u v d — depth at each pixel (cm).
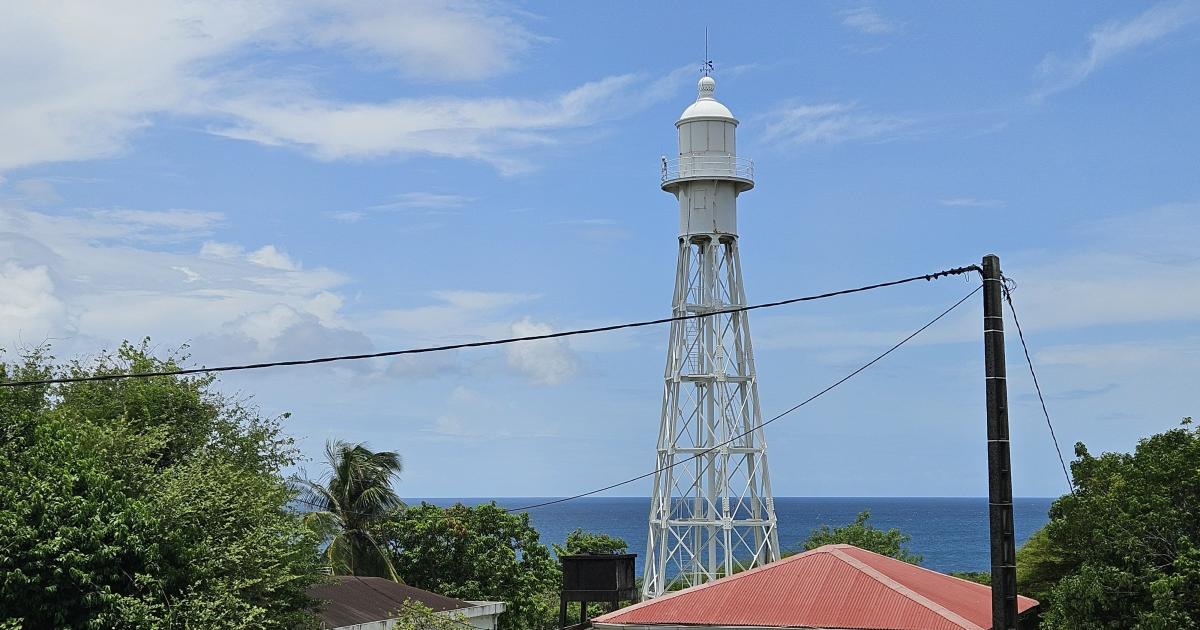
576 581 3522
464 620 3731
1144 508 3534
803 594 2827
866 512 6438
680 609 2859
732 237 4756
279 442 3884
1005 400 2189
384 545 5431
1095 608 3459
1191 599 3275
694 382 4744
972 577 5519
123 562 2783
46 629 2664
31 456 2830
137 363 3666
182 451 3516
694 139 4734
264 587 2953
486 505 5606
